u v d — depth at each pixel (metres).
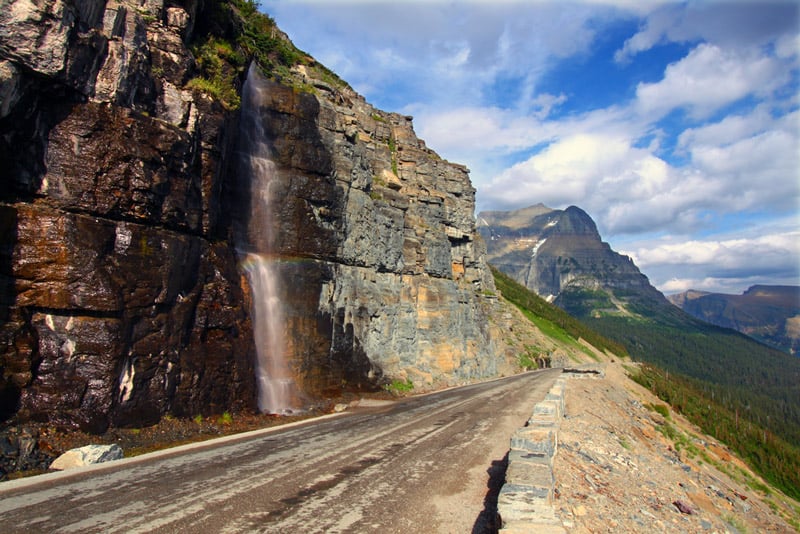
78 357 12.66
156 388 14.63
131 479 9.27
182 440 13.96
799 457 63.91
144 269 14.53
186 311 16.25
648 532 8.88
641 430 33.28
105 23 14.31
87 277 12.99
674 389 92.44
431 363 39.66
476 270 60.44
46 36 12.12
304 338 25.00
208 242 18.52
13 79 11.68
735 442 63.72
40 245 12.48
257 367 21.44
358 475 9.97
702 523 12.08
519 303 136.75
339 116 30.84
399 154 45.72
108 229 13.77
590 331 165.25
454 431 16.22
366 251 32.41
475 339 50.69
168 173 15.74
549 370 72.00
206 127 17.86
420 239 42.78
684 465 28.94
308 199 26.72
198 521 7.04
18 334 11.80
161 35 16.84
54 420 11.96
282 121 26.25
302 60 37.66
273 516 7.36
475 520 7.55
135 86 15.09
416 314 39.66
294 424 17.78
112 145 14.06
